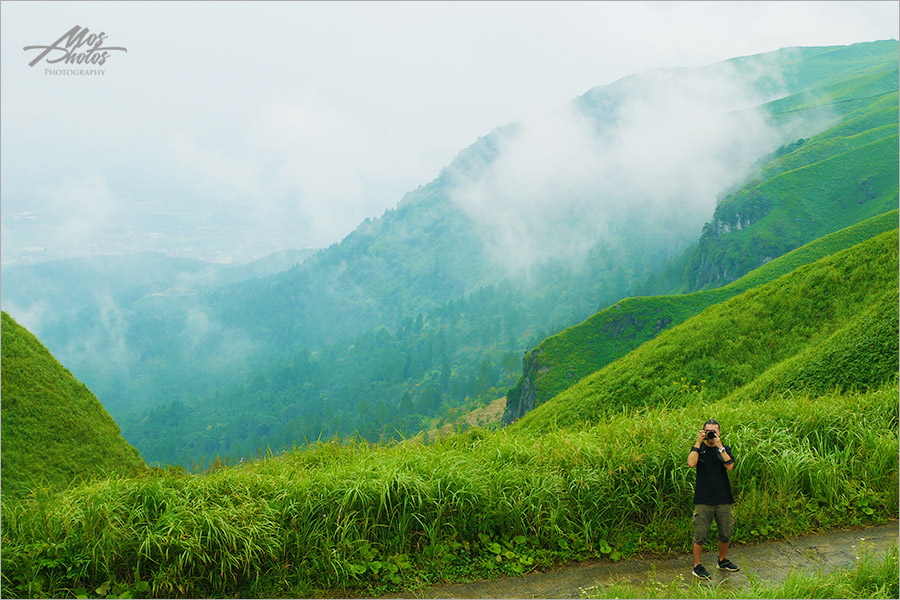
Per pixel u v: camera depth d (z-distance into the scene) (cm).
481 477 774
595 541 756
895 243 3086
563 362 7650
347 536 693
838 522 811
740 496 830
